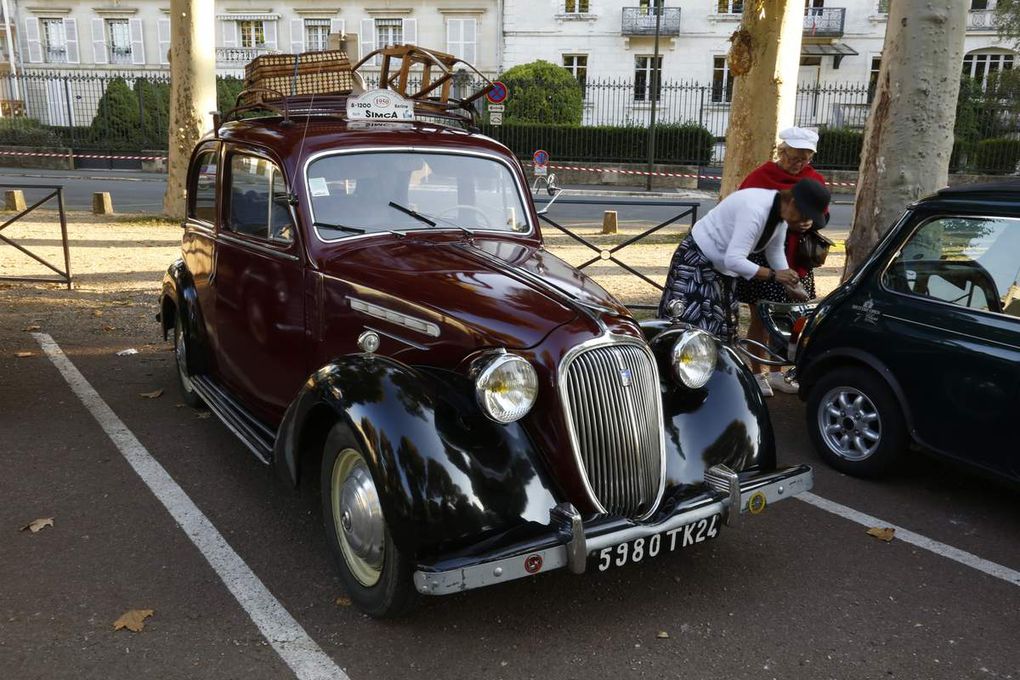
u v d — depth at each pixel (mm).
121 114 30172
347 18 40156
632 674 2867
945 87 6258
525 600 3320
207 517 3965
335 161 4000
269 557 3604
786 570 3611
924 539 3932
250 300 4363
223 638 3014
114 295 9039
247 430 4184
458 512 2795
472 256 3779
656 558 3693
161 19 41344
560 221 17094
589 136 28875
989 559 3748
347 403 2971
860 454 4621
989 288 4031
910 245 4398
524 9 38594
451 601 3297
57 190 9094
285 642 2998
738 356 3789
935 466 4875
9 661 2842
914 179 6406
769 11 10477
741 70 10766
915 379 4254
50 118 41719
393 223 4070
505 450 3047
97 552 3611
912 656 2998
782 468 3471
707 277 4973
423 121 4652
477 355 3191
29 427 5098
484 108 28672
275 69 5172
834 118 34844
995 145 27094
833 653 3008
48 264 9203
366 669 2863
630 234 14945
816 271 11625
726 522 3236
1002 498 4426
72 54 41969
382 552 3006
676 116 38500
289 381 4137
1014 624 3219
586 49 38594
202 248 4996
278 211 4043
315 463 3535
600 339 3100
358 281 3635
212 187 4844
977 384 3979
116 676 2787
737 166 11203
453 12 39281
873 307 4488
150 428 5125
